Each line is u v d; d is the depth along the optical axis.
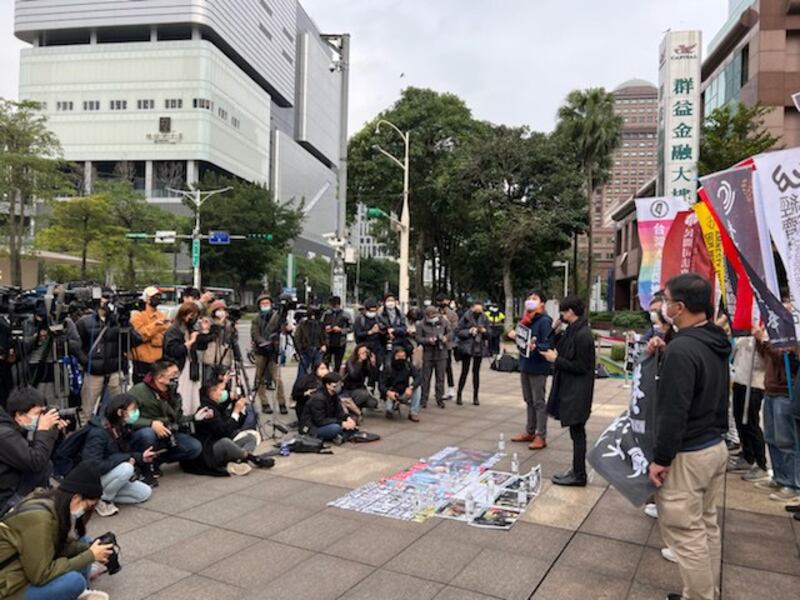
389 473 5.95
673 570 3.83
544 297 7.28
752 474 5.89
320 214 107.38
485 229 29.42
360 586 3.58
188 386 6.73
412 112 30.03
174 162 71.44
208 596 3.44
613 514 4.84
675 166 17.78
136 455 5.12
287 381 12.23
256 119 83.94
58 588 2.94
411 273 57.38
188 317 6.71
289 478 5.75
